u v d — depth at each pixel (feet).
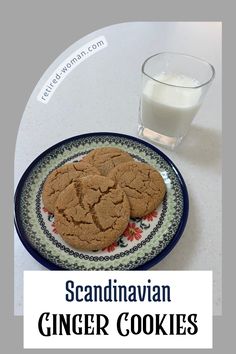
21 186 1.37
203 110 1.71
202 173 1.50
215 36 2.08
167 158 1.46
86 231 1.25
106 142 1.53
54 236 1.28
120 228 1.26
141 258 1.22
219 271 1.26
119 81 1.85
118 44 2.03
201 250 1.30
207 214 1.39
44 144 1.58
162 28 2.13
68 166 1.40
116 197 1.31
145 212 1.32
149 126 1.57
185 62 1.56
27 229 1.28
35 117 1.68
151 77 1.46
